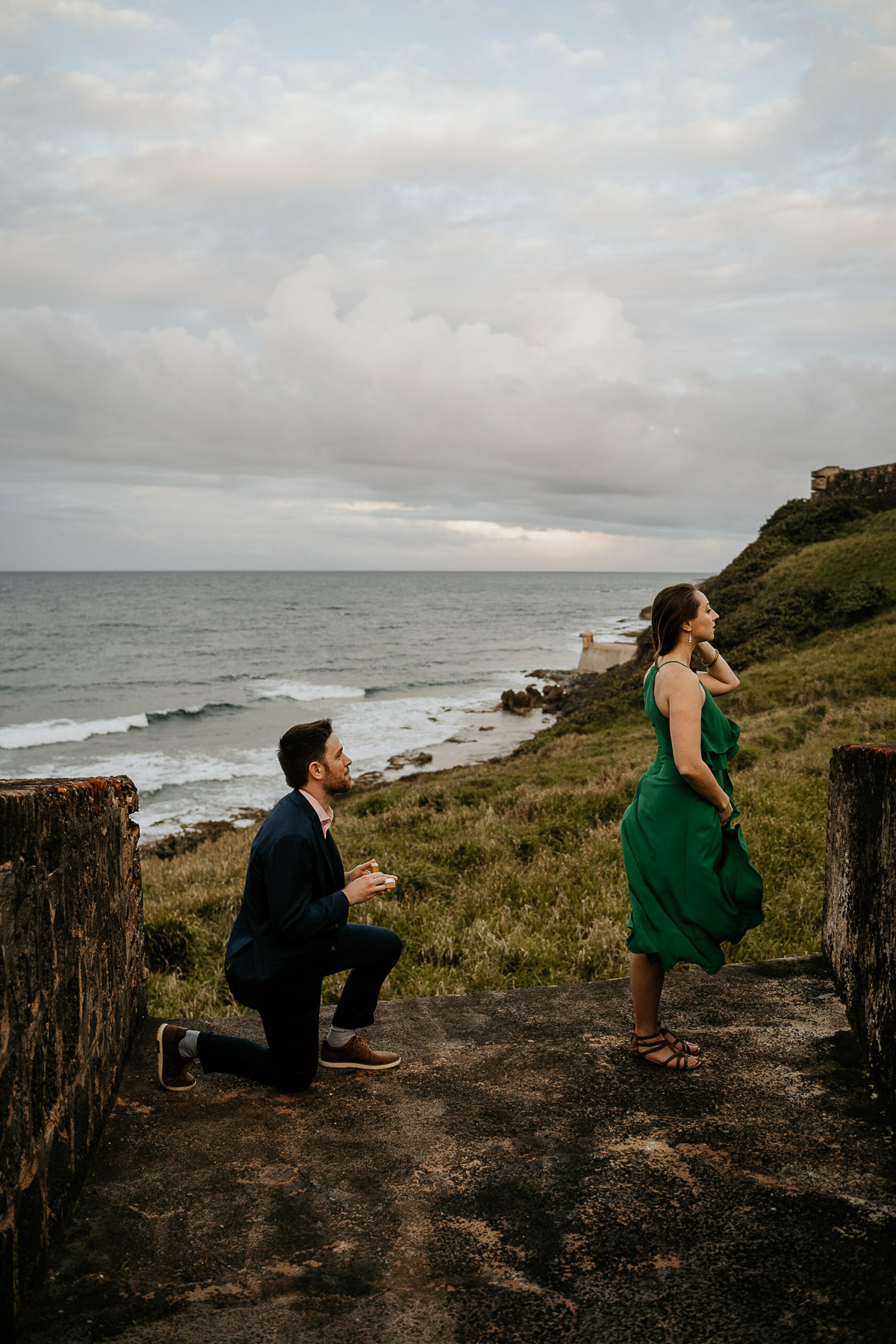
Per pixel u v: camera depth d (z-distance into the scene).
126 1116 2.86
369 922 6.55
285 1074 2.90
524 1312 1.92
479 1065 3.18
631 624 113.25
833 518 39.66
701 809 2.90
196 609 136.88
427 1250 2.15
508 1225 2.24
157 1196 2.41
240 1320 1.91
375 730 39.72
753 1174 2.43
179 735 40.47
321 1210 2.33
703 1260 2.08
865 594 25.92
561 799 10.83
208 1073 3.11
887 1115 2.73
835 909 3.86
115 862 3.14
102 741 38.97
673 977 3.91
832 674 18.77
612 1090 2.95
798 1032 3.34
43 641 88.56
